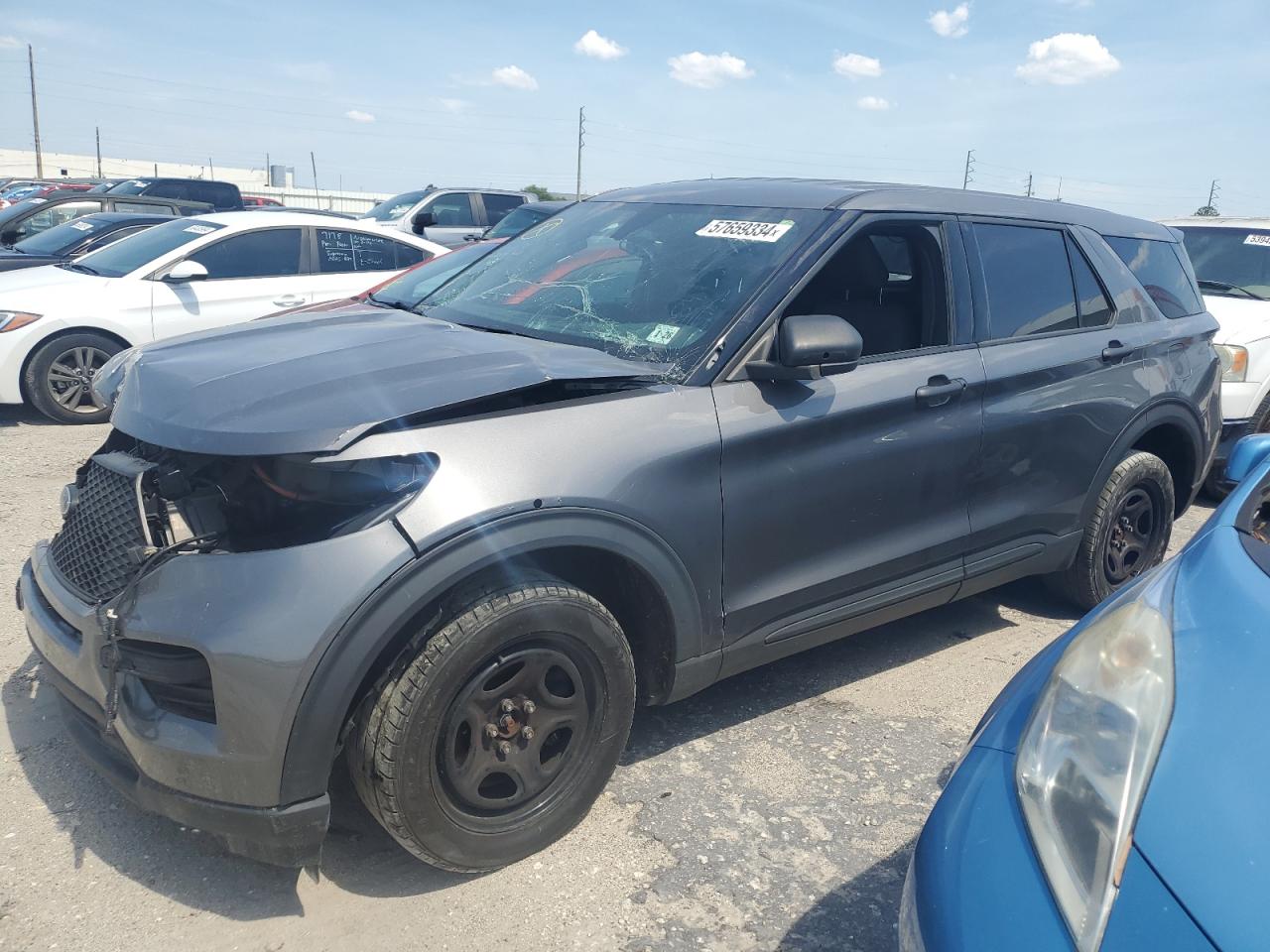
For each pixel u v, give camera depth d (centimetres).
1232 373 638
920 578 354
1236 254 780
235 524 247
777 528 304
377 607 227
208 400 253
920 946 160
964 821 169
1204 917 133
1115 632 184
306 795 229
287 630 222
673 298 326
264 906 252
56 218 1353
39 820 281
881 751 336
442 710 239
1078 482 405
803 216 344
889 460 329
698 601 289
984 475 364
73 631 257
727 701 367
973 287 371
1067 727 170
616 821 291
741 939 247
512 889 262
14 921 242
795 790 310
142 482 248
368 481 238
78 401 768
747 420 293
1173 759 154
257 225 841
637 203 402
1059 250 413
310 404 245
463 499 239
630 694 279
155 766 233
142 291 778
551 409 266
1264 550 205
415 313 376
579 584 287
